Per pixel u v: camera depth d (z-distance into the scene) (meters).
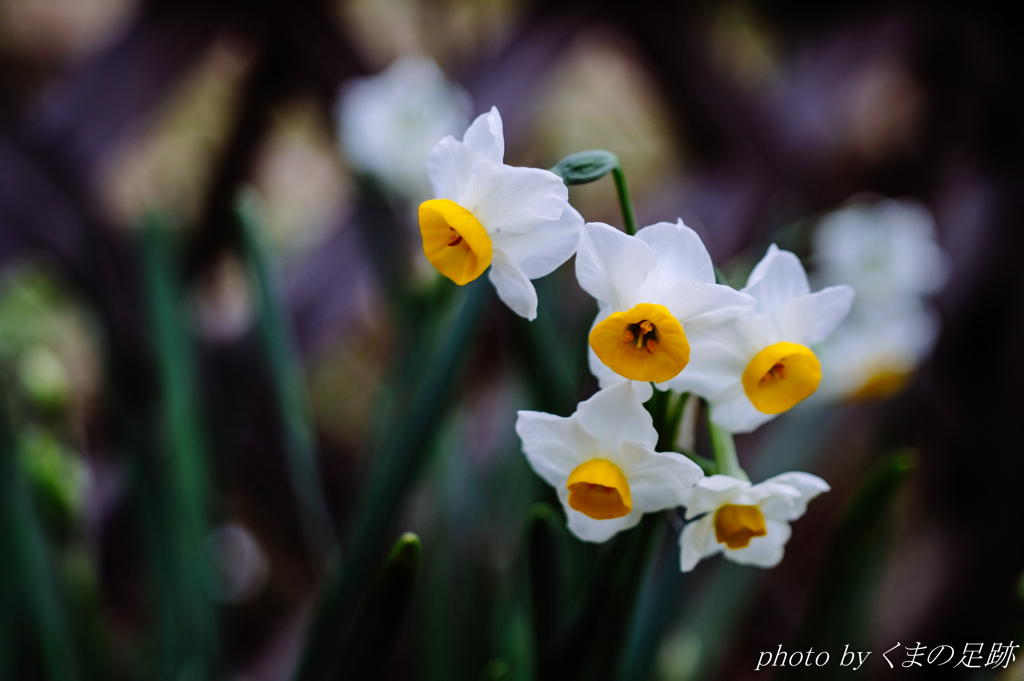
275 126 0.69
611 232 0.24
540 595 0.28
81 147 0.51
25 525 0.32
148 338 0.48
